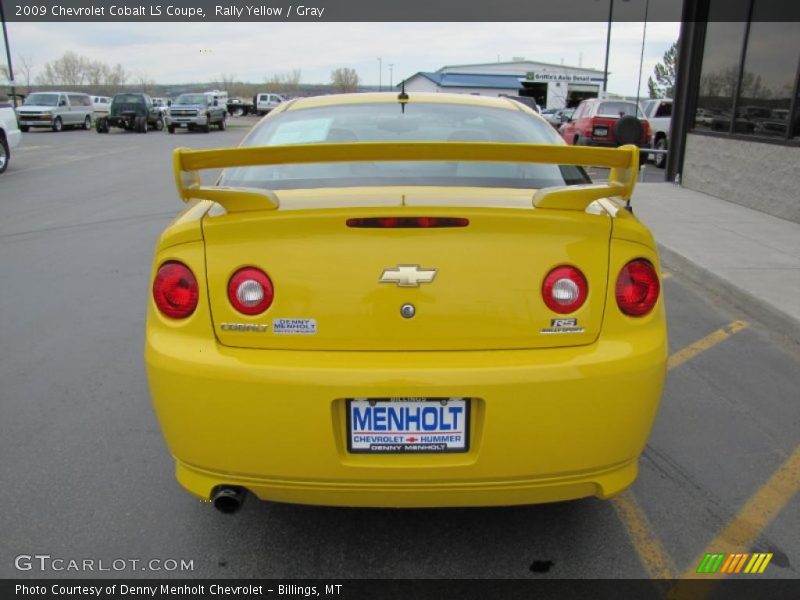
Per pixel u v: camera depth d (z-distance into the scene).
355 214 2.10
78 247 7.68
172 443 2.24
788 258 6.64
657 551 2.61
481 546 2.63
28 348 4.64
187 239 2.18
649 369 2.18
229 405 2.11
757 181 9.22
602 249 2.18
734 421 3.64
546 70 59.81
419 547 2.62
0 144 15.01
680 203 9.77
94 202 11.02
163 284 2.21
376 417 2.11
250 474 2.17
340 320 2.12
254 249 2.13
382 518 2.80
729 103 10.09
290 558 2.57
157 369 2.18
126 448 3.34
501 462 2.12
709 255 6.72
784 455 3.29
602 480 2.24
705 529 2.74
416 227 2.11
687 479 3.09
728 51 10.10
